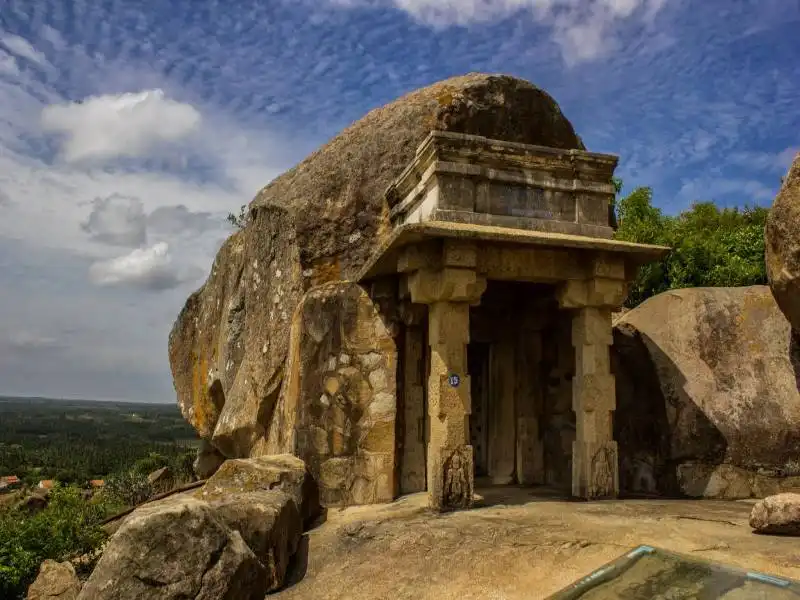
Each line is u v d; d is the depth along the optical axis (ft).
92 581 14.19
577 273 26.45
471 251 24.30
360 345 29.60
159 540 14.49
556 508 23.44
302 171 37.91
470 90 33.58
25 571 27.66
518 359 33.01
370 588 18.21
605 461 25.91
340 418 28.99
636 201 60.70
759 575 12.42
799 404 27.99
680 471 28.04
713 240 49.08
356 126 37.83
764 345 29.81
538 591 16.19
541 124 35.12
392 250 25.13
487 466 32.99
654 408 29.86
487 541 19.45
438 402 24.21
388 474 28.45
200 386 48.55
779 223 22.81
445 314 24.62
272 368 34.12
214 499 21.59
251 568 15.58
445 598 16.75
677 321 31.63
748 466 27.40
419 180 28.71
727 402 28.55
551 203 27.63
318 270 32.30
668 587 12.42
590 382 26.17
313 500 26.66
